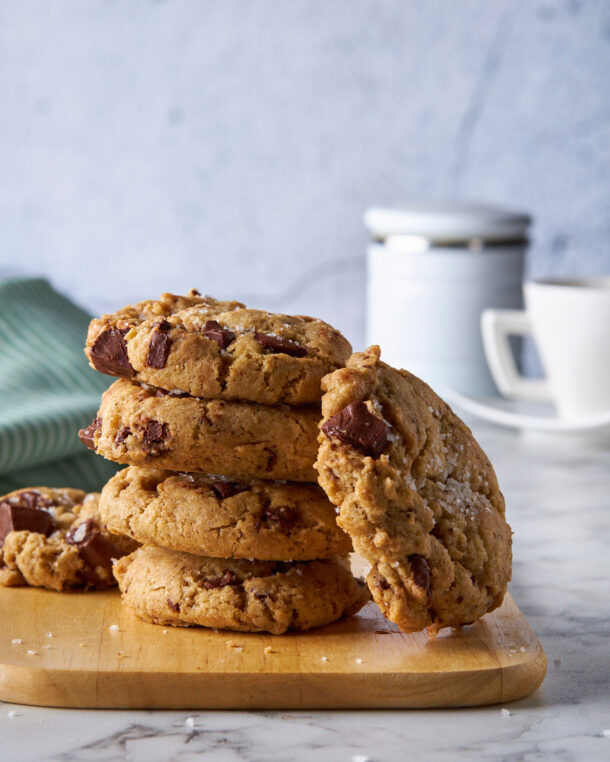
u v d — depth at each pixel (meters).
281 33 1.12
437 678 0.49
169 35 1.14
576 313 0.78
